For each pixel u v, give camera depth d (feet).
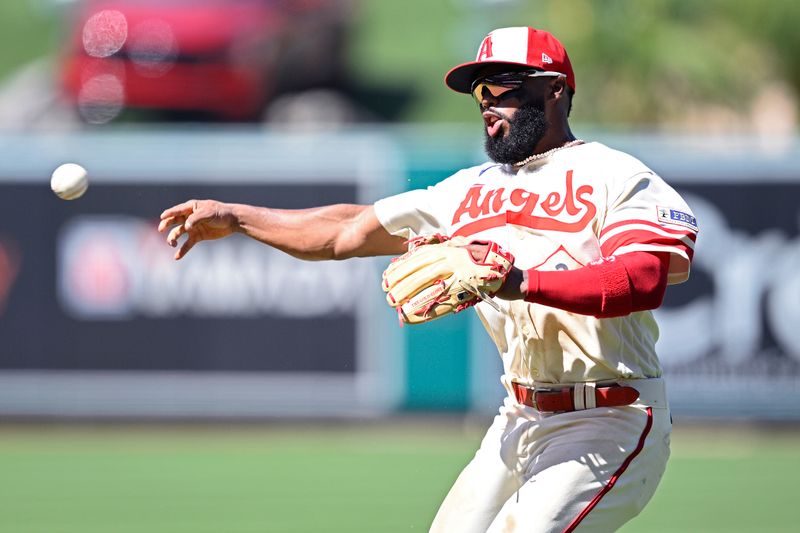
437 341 120.57
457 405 120.37
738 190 118.93
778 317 119.03
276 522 85.87
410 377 120.67
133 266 120.47
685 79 166.81
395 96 207.10
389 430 121.49
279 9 182.60
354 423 121.39
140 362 120.88
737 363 119.34
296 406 121.08
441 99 207.21
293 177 118.93
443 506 50.19
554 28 169.89
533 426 47.93
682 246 44.21
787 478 102.12
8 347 120.67
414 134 182.80
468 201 49.21
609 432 46.11
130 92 175.52
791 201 118.93
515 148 47.37
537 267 46.57
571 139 48.57
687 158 119.34
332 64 193.16
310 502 92.38
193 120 180.65
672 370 119.55
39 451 113.09
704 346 119.44
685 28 168.04
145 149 119.65
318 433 121.39
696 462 109.19
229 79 176.65
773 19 166.71
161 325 120.67
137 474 103.14
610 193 45.52
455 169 118.21
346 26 197.26
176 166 119.65
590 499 45.27
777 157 118.73
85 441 118.01
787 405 119.24
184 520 86.53
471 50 212.43
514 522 45.16
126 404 121.19
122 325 120.78
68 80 177.58
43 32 236.84
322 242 53.31
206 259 120.57
